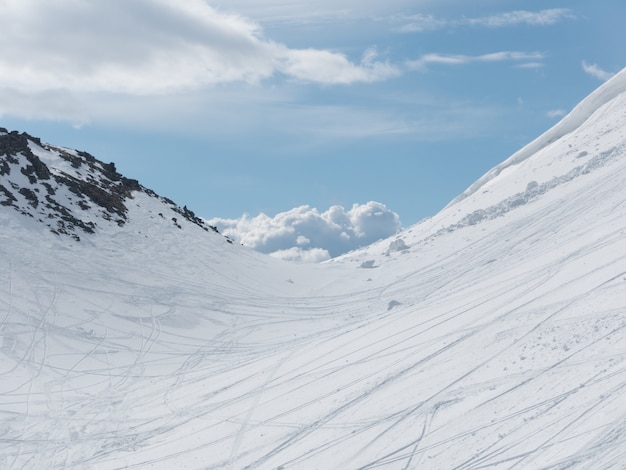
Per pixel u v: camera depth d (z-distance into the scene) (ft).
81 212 150.20
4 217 135.03
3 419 75.36
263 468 52.49
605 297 60.70
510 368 54.70
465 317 74.69
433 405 53.21
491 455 43.21
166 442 64.59
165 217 168.14
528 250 126.00
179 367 98.48
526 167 228.43
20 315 108.47
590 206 141.59
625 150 176.24
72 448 66.64
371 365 69.10
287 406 65.21
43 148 175.73
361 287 153.17
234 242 177.58
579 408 44.14
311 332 114.62
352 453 50.16
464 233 176.14
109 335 109.40
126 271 134.92
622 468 36.24
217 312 128.06
